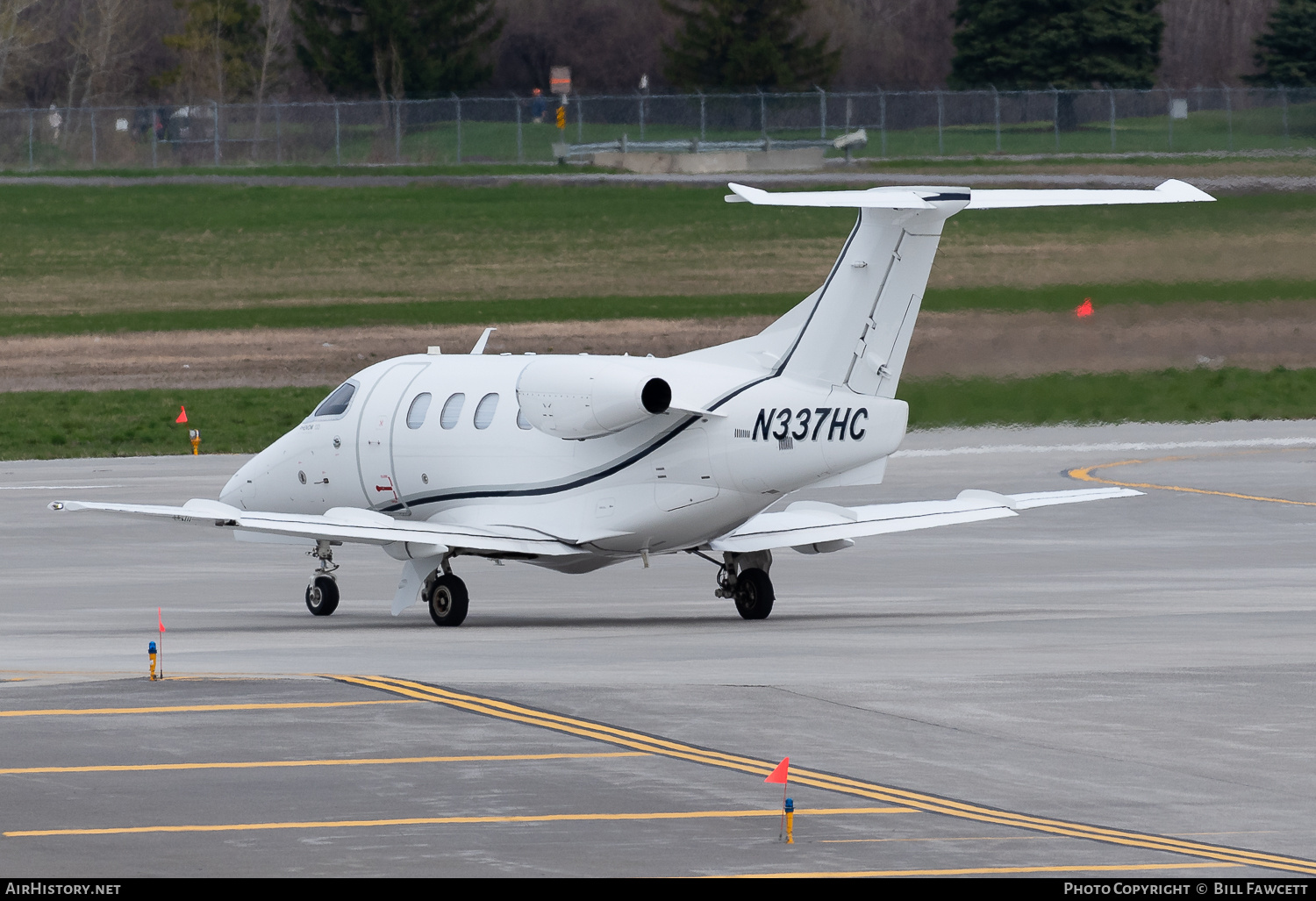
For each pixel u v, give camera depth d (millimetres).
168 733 48469
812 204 68688
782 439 72938
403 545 74562
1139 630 70812
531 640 69250
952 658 62688
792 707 52562
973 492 80562
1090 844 38281
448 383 83188
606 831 38938
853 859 36875
